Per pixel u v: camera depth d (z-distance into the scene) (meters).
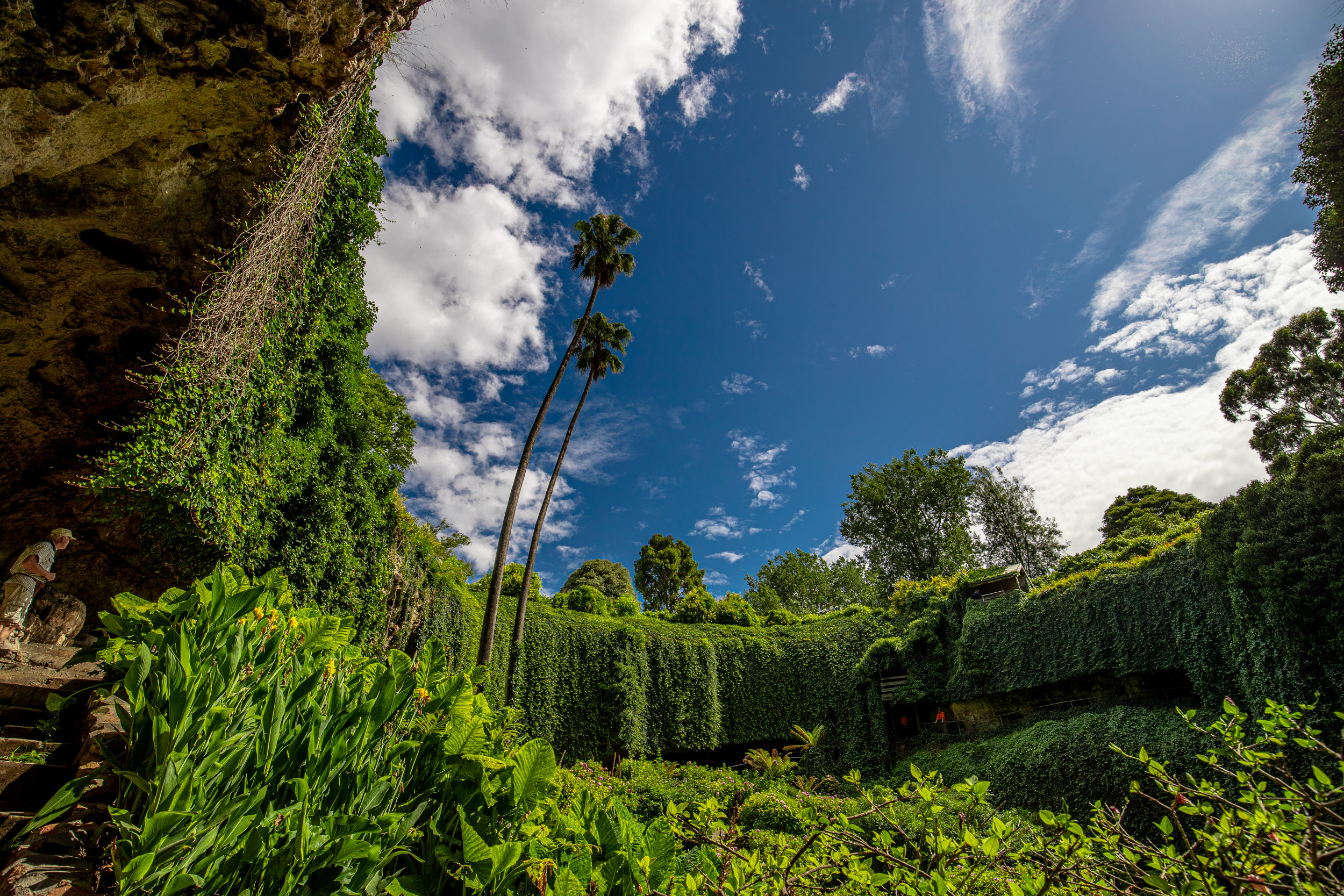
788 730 20.27
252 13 5.11
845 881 2.63
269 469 6.89
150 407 5.54
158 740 1.75
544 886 1.98
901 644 18.67
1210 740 10.51
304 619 2.53
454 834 2.12
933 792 2.36
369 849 1.74
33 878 2.04
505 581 20.98
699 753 20.41
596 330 18.44
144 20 4.69
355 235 8.02
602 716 19.00
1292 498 10.41
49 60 4.52
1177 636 12.37
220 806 1.70
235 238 6.50
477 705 2.59
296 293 7.13
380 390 10.53
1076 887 2.05
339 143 6.77
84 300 6.33
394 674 2.27
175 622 2.14
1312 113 12.34
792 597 40.22
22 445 7.02
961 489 29.72
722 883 2.10
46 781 3.12
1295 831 1.68
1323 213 13.25
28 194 5.38
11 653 4.83
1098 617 14.13
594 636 20.34
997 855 2.13
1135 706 12.64
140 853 1.52
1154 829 10.39
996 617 16.45
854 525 30.97
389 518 10.72
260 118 5.92
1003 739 14.37
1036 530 32.84
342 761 1.98
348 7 5.46
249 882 1.67
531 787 2.27
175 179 5.89
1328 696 9.57
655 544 43.22
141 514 5.79
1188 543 12.84
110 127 5.19
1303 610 9.98
